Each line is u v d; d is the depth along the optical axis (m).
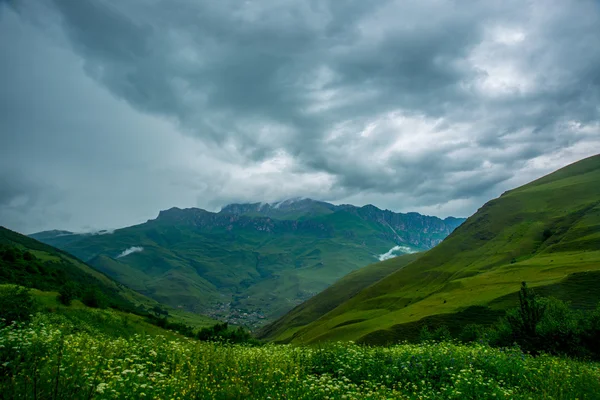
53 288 77.62
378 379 15.27
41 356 10.23
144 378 10.51
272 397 10.90
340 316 189.25
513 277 122.38
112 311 56.59
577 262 115.06
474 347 22.17
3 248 95.94
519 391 13.82
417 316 109.81
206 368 12.92
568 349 28.72
